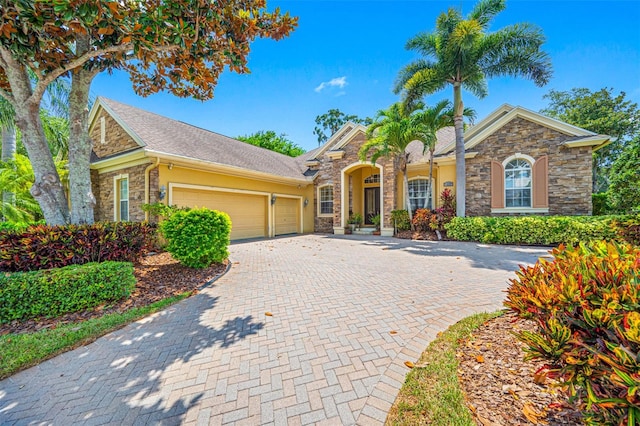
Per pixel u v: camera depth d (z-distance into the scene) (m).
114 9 4.27
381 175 15.38
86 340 3.60
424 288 5.50
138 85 7.47
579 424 1.94
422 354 3.08
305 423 2.17
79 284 4.61
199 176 11.84
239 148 16.83
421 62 13.23
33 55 5.23
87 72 6.74
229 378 2.78
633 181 11.47
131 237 6.89
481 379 2.55
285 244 12.27
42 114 14.21
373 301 4.82
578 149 11.60
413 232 13.98
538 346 1.83
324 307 4.60
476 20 11.95
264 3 5.83
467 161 13.80
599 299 1.79
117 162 11.29
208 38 5.69
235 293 5.42
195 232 7.01
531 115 12.35
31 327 4.08
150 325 4.04
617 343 1.52
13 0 3.96
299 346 3.36
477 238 11.77
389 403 2.35
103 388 2.68
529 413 2.09
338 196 16.81
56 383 2.77
